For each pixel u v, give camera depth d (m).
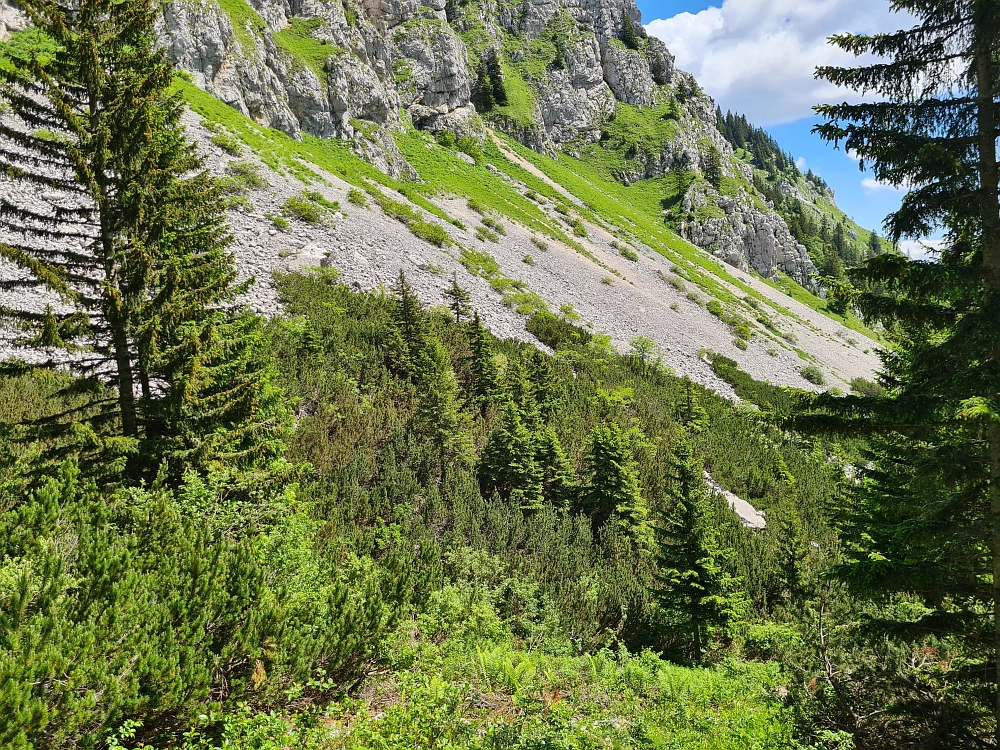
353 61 72.25
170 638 5.24
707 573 15.11
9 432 8.73
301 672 6.17
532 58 132.50
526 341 38.75
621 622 14.48
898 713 7.43
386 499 15.78
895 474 10.52
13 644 4.52
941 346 6.19
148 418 9.68
